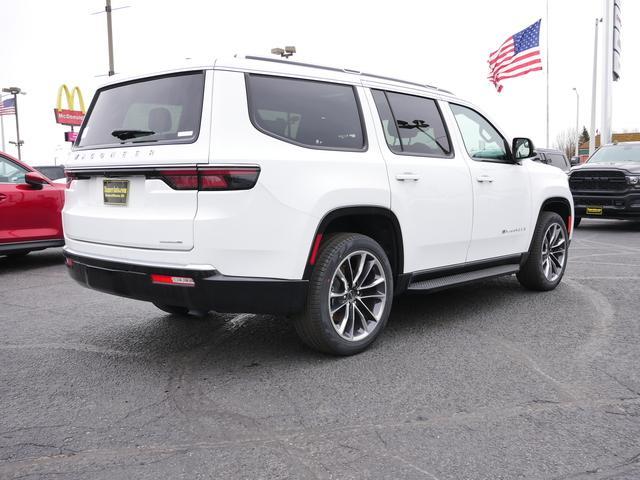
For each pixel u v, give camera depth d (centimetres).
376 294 410
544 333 448
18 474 248
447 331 456
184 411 313
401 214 421
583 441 273
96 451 269
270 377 361
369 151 409
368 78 434
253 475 246
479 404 316
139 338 452
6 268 815
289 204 351
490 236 513
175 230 338
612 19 2078
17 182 779
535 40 2008
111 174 369
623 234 1152
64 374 373
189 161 332
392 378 356
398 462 255
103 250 377
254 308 349
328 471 248
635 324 469
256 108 356
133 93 385
